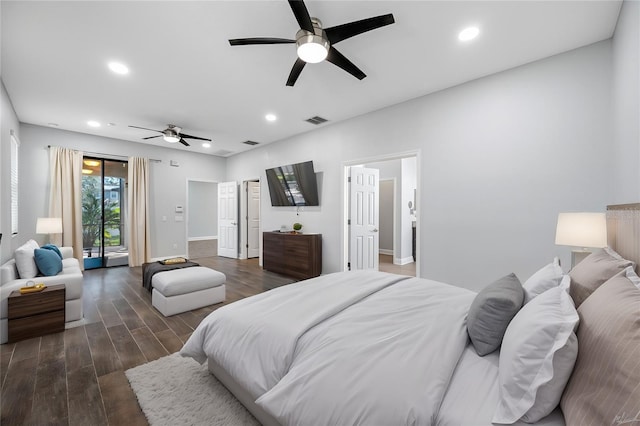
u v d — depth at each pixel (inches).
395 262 246.1
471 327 50.2
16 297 96.1
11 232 145.8
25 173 182.9
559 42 96.2
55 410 62.4
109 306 131.9
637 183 69.8
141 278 185.3
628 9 74.1
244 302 74.0
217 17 84.0
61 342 95.4
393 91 134.7
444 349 46.3
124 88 131.3
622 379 26.7
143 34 91.9
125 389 70.1
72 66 111.3
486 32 91.0
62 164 195.3
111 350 90.0
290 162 215.9
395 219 246.8
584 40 95.0
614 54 89.4
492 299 48.7
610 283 41.4
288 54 104.0
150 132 204.5
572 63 100.7
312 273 183.9
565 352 32.9
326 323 56.7
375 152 160.2
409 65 111.3
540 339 35.1
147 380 72.6
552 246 105.4
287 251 198.4
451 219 130.0
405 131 146.5
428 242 137.4
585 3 78.1
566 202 102.3
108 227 226.4
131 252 226.8
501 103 116.0
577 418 29.2
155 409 61.8
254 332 58.5
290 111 161.6
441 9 80.7
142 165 233.9
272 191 227.8
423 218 139.2
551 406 33.1
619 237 65.9
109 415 61.1
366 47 99.3
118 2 77.5
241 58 106.6
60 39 94.0
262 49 100.9
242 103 149.8
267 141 230.2
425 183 138.5
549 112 105.3
